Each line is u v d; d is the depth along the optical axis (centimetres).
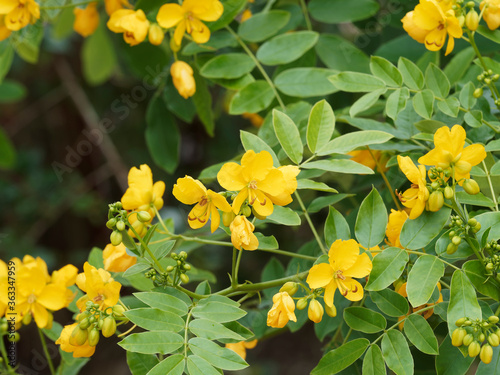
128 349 85
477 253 87
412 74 94
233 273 90
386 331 88
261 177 87
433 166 90
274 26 101
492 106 96
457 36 92
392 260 87
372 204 89
